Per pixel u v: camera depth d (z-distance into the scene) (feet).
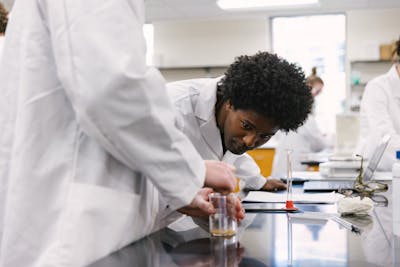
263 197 5.39
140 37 2.57
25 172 2.65
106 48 2.39
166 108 2.55
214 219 3.14
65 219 2.59
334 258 2.48
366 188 5.62
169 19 20.71
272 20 21.77
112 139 2.46
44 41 2.74
